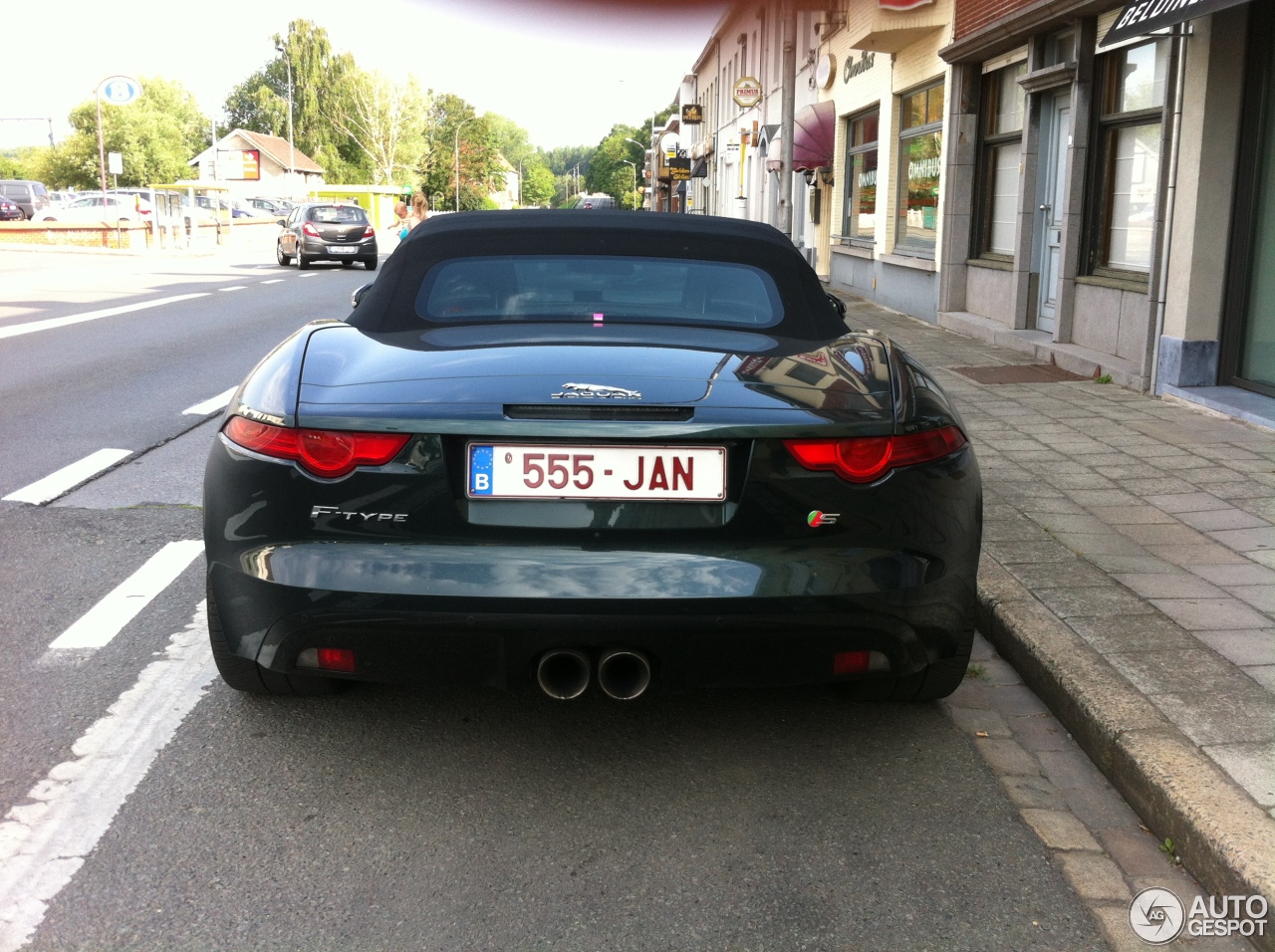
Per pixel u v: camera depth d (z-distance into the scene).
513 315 3.44
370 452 2.70
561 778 3.04
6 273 23.75
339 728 3.30
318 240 28.08
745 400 2.77
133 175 94.94
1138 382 8.90
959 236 14.15
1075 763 3.19
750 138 36.75
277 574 2.73
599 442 2.68
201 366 10.48
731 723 3.40
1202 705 3.22
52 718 3.32
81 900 2.45
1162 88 9.35
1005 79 13.23
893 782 3.05
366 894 2.49
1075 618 3.95
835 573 2.71
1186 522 5.23
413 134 109.00
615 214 3.99
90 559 4.82
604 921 2.40
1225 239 8.23
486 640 2.68
